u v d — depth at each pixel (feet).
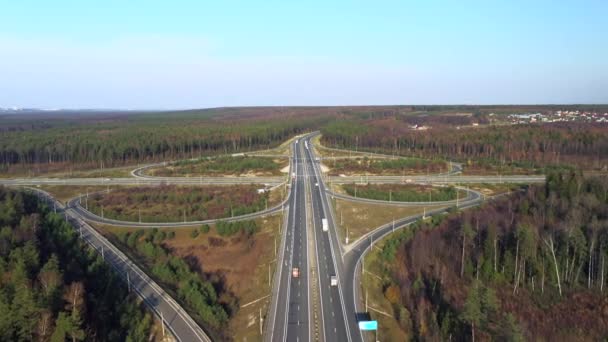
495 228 421.59
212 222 561.84
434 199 650.02
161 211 599.16
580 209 451.94
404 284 391.86
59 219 504.02
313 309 353.31
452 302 358.02
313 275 414.62
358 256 457.27
